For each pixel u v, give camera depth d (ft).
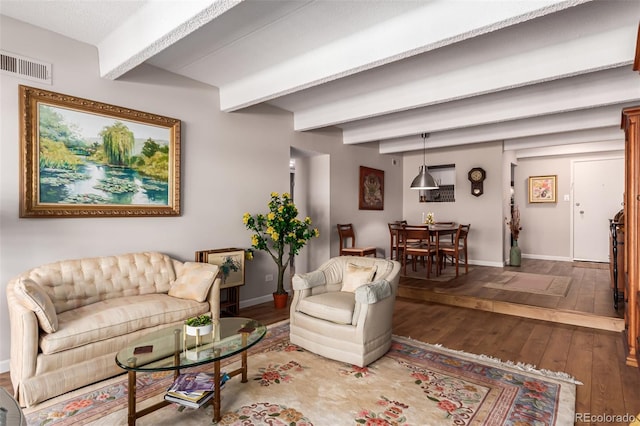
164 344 7.04
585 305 13.00
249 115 14.53
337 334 9.02
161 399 7.24
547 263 23.04
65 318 7.95
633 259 8.73
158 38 7.86
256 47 9.98
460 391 7.59
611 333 11.27
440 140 20.12
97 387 7.70
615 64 8.52
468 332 11.44
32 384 6.94
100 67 10.10
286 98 14.40
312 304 9.74
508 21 6.92
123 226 10.71
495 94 13.30
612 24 8.32
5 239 8.57
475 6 7.20
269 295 15.49
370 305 8.70
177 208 11.92
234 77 12.38
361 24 8.69
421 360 9.21
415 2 7.75
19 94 8.68
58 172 9.35
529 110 13.15
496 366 8.85
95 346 7.82
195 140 12.64
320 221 19.43
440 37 7.67
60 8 8.25
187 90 12.36
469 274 19.11
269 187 15.39
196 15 6.98
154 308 8.95
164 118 11.53
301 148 17.06
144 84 11.18
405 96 12.52
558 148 23.73
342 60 9.47
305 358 9.32
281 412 6.77
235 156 13.99
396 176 25.30
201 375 7.11
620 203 22.66
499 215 21.93
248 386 7.78
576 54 9.03
